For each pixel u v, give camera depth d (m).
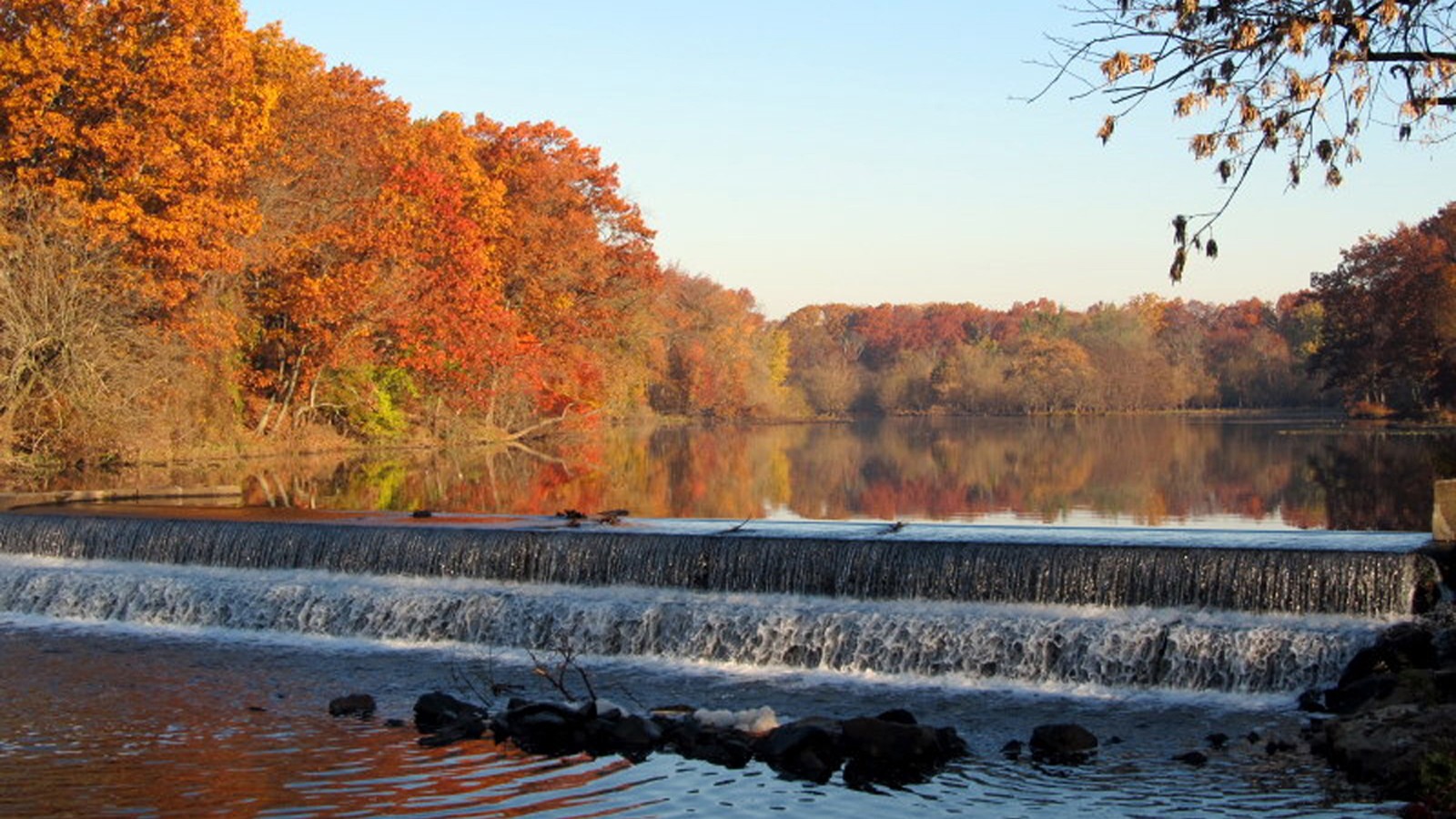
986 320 175.88
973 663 17.69
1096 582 18.38
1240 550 17.78
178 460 45.41
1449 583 16.94
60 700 16.75
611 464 49.06
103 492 31.36
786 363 134.50
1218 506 31.67
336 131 53.53
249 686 17.55
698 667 18.66
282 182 50.28
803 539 20.27
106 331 40.31
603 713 14.76
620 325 73.31
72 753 14.19
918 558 19.38
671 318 98.62
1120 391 120.00
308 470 43.25
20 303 38.09
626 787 12.80
